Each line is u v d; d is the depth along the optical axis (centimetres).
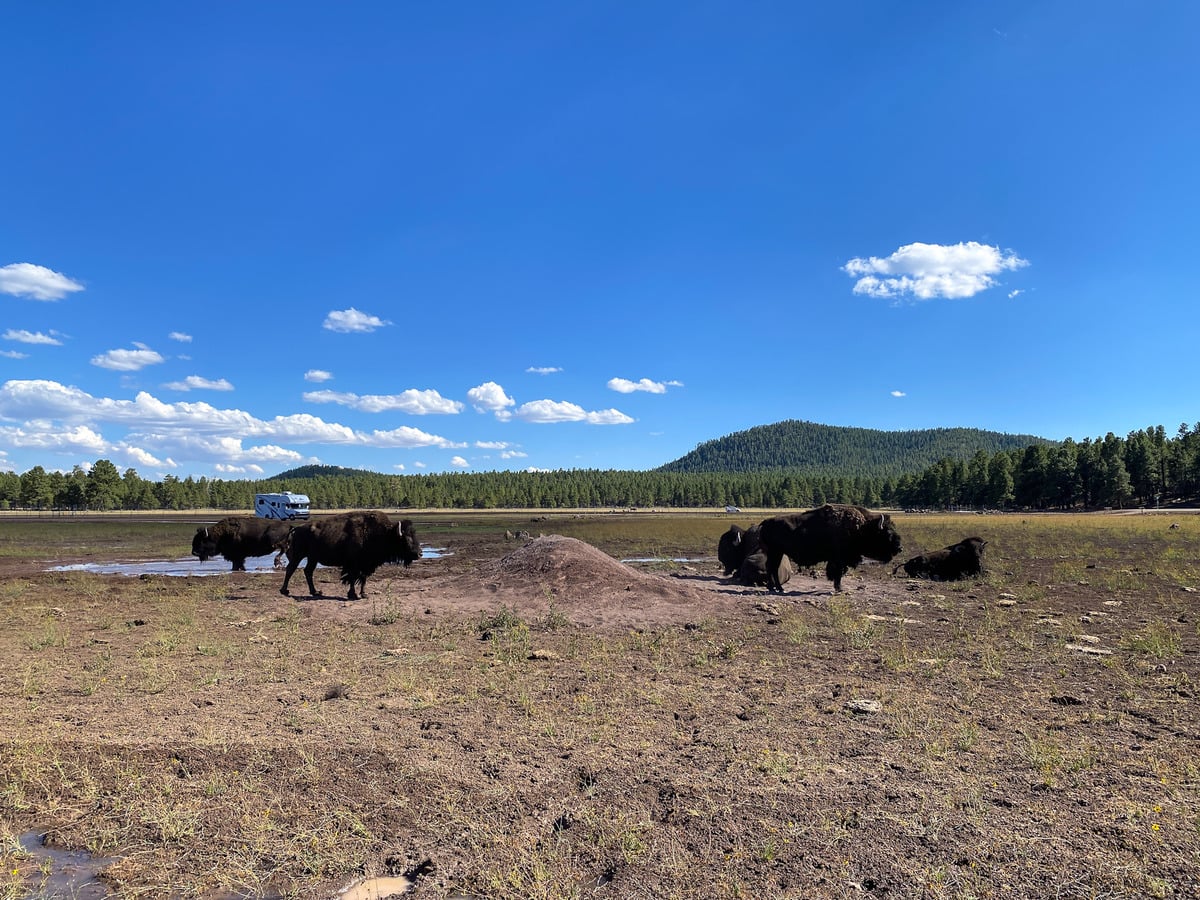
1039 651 883
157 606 1393
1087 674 760
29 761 494
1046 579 1717
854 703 641
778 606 1343
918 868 349
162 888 350
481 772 489
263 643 1009
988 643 942
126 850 388
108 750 519
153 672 797
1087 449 9588
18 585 1766
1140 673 756
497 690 719
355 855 378
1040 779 460
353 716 627
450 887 346
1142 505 9725
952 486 11519
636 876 347
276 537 2122
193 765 496
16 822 419
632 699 681
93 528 5122
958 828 390
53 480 10738
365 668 837
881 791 443
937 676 762
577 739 557
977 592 1539
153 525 5669
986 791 443
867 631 1041
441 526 5606
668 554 2855
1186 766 477
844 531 1545
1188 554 2248
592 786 459
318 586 1767
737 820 404
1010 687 711
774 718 611
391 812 427
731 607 1331
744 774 475
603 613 1241
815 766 489
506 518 7744
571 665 848
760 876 345
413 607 1354
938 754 512
